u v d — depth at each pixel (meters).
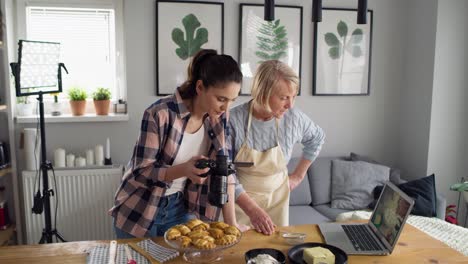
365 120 3.73
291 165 3.41
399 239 1.55
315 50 3.50
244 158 1.98
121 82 3.35
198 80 1.45
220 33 3.30
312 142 2.26
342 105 3.66
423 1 3.43
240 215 2.01
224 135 1.67
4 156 3.02
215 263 1.34
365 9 1.64
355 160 3.54
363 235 1.57
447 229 2.55
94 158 3.20
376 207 1.67
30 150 3.04
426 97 3.42
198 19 3.26
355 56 3.60
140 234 1.60
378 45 3.66
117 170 3.11
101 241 1.52
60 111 3.21
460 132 3.44
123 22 3.28
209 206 1.68
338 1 3.52
